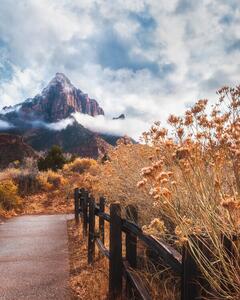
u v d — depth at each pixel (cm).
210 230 235
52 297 475
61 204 1745
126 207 448
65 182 2031
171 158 358
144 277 392
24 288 510
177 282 365
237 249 215
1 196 1488
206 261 218
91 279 518
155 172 269
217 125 346
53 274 575
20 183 1948
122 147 798
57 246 794
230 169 351
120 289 435
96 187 1014
